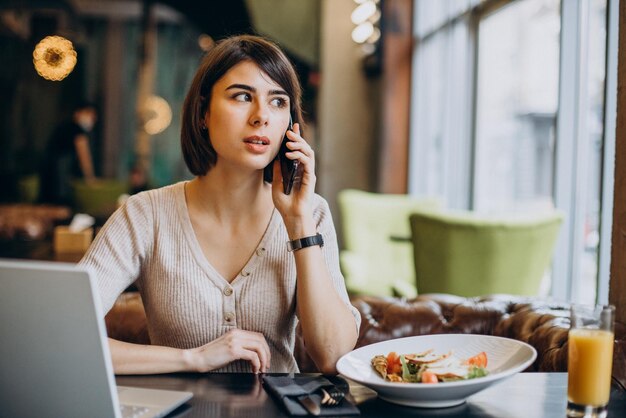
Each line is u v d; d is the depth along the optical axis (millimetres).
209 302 1554
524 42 3844
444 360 1284
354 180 6766
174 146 12641
